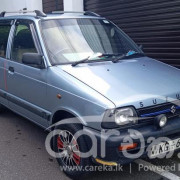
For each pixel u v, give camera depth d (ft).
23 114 14.90
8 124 17.30
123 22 24.32
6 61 15.53
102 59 12.98
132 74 11.71
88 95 10.16
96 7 26.78
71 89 10.83
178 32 20.03
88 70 11.72
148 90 10.53
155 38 21.84
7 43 15.83
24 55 12.60
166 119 10.23
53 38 13.05
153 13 21.48
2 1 38.70
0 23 17.38
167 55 21.26
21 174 11.79
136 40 23.53
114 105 9.56
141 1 22.26
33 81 13.07
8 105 16.31
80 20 14.47
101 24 15.02
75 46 13.12
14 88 14.97
